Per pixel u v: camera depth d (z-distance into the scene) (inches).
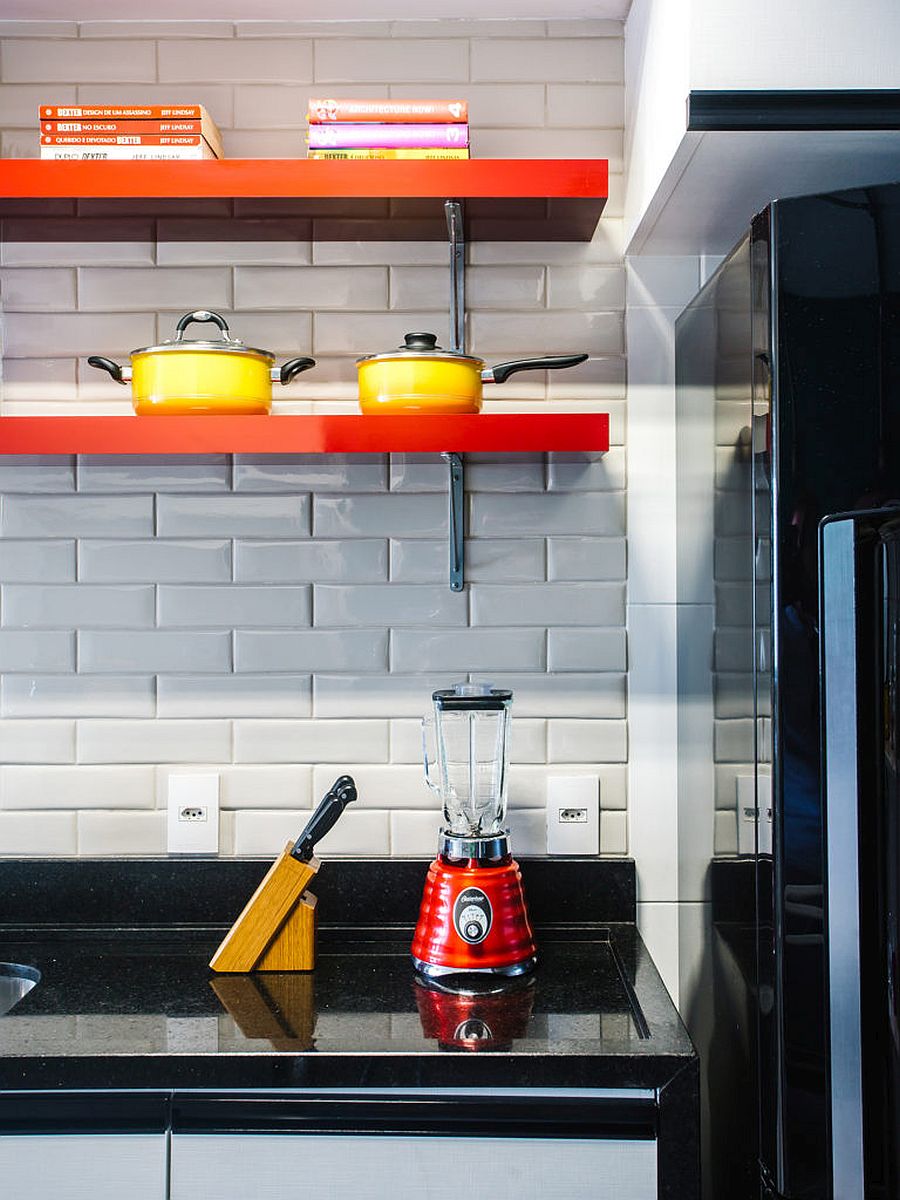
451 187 57.8
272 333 69.2
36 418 57.4
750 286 47.0
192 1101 48.4
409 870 67.4
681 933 67.4
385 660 69.1
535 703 69.1
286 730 69.1
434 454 68.8
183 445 57.6
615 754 68.9
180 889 67.7
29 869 67.5
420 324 69.2
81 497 69.2
